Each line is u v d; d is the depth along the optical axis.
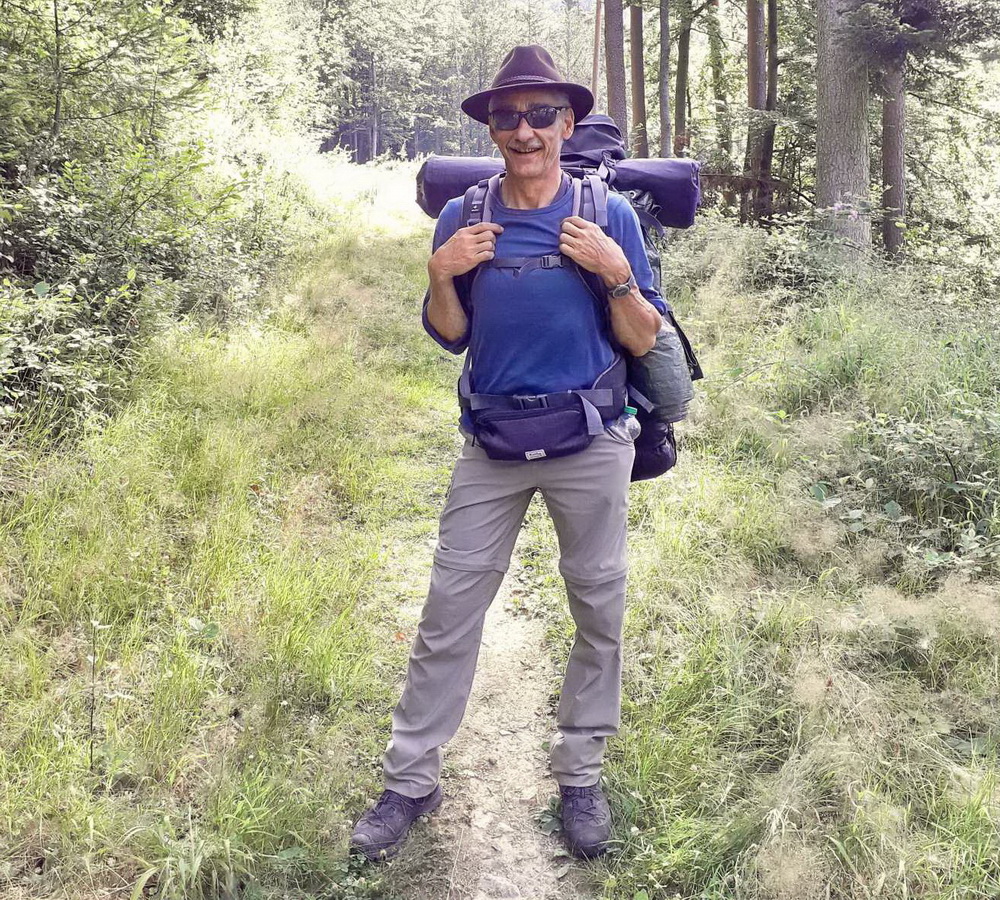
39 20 5.03
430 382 6.40
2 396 3.89
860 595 3.36
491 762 2.77
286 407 5.21
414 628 3.41
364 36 58.81
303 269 8.35
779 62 15.61
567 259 2.10
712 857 2.27
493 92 2.07
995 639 2.97
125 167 5.26
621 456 2.25
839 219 8.98
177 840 2.21
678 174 2.88
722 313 6.71
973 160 14.75
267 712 2.70
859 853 2.24
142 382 4.78
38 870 2.15
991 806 2.30
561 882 2.32
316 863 2.24
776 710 2.76
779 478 4.24
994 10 8.77
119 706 2.64
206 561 3.45
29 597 3.00
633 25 15.31
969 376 4.83
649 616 3.30
